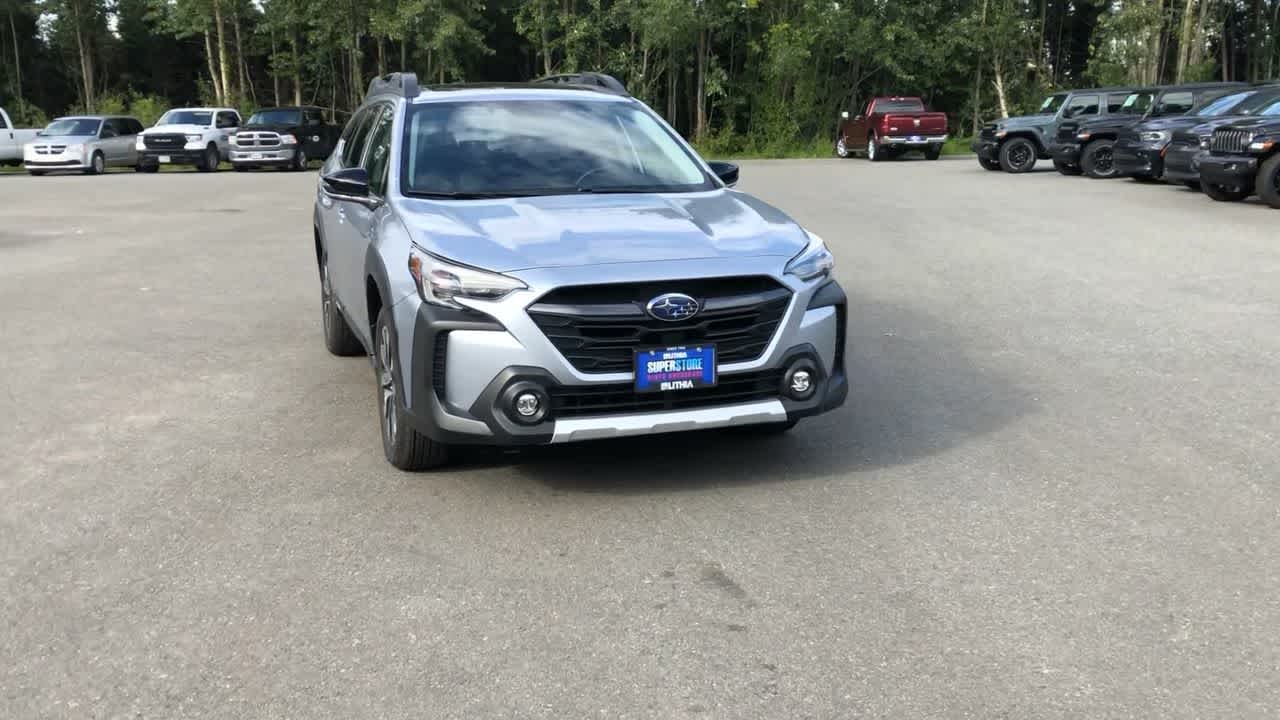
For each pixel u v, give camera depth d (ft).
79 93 205.57
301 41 177.37
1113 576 12.26
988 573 12.41
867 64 156.56
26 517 14.71
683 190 18.03
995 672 10.22
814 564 12.73
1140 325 25.85
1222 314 26.84
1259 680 9.98
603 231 15.25
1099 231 43.52
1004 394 20.17
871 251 39.55
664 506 14.67
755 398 15.07
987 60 160.86
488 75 189.26
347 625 11.39
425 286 14.57
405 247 15.37
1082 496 14.82
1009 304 28.89
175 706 9.88
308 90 195.42
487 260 14.35
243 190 75.92
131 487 15.83
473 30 155.33
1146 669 10.21
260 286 33.65
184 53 209.15
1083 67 202.59
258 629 11.34
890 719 9.45
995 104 167.12
